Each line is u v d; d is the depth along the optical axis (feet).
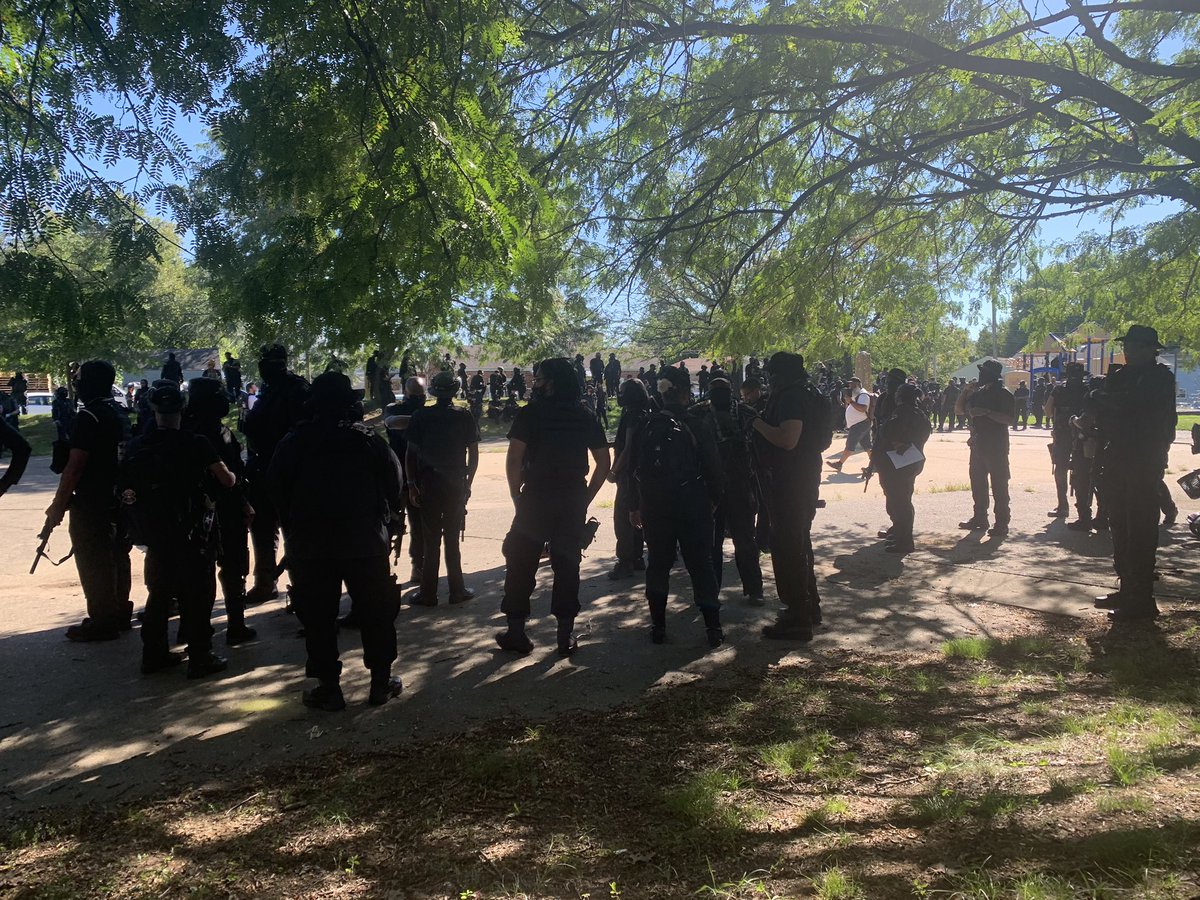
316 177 15.10
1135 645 16.84
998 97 27.55
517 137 24.34
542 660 16.70
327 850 9.63
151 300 16.11
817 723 13.21
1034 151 27.66
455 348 27.04
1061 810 9.92
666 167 27.40
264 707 14.28
